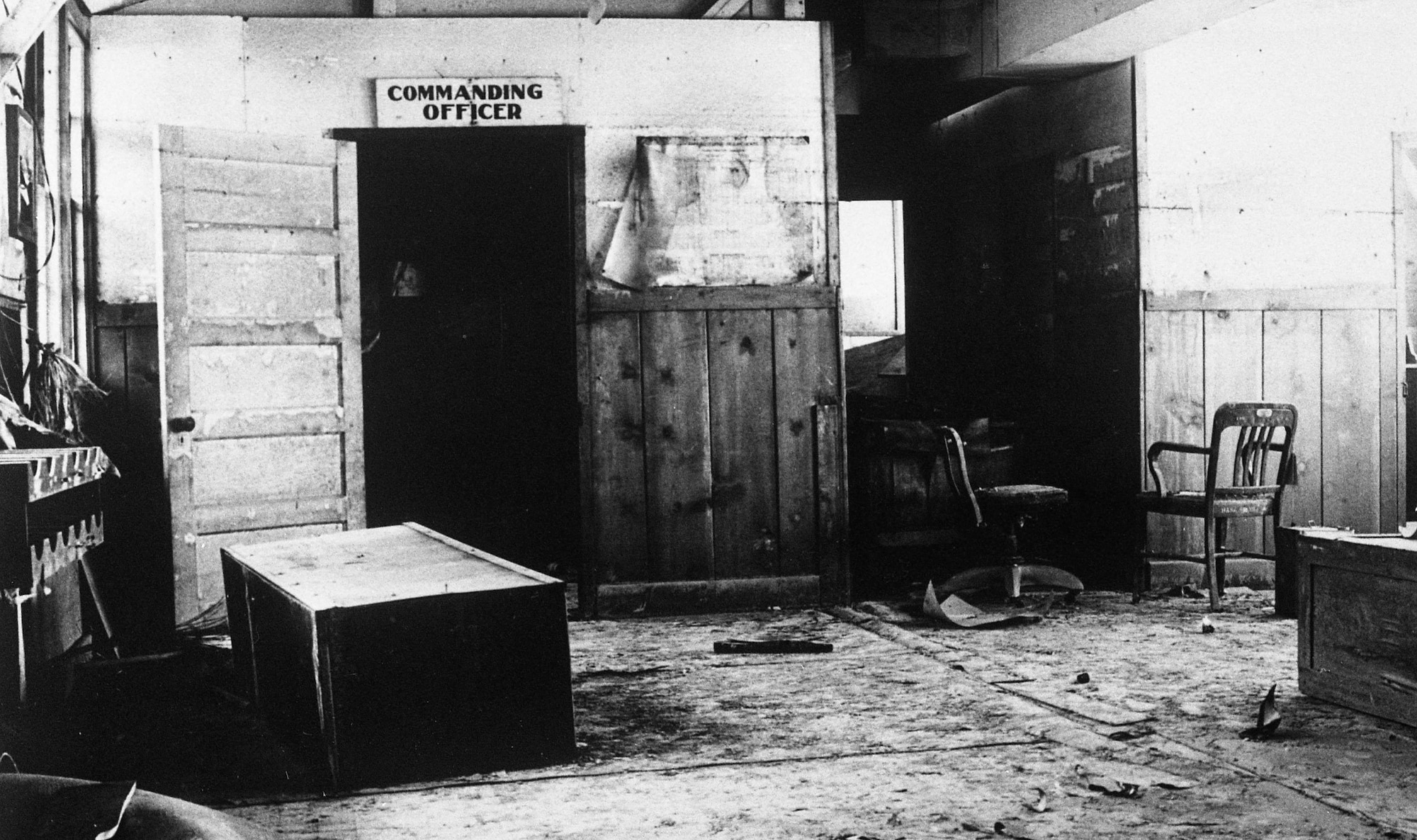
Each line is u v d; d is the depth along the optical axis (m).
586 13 6.29
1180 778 3.29
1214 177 6.66
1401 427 6.88
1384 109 6.80
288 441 5.84
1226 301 6.67
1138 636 5.39
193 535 5.52
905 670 4.73
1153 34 6.10
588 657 5.14
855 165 9.34
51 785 2.02
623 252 6.22
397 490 9.59
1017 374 7.73
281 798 3.24
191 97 6.00
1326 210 6.77
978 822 2.96
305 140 5.88
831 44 6.36
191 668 4.76
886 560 7.10
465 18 6.15
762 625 5.87
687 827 2.96
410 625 3.37
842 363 6.35
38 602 4.29
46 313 5.42
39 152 5.30
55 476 3.19
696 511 6.26
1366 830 2.88
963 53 7.16
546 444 9.64
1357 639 3.95
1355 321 6.82
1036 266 7.49
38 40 5.29
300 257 5.86
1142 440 6.59
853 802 3.13
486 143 9.30
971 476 7.11
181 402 5.48
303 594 3.46
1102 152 6.84
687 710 4.15
